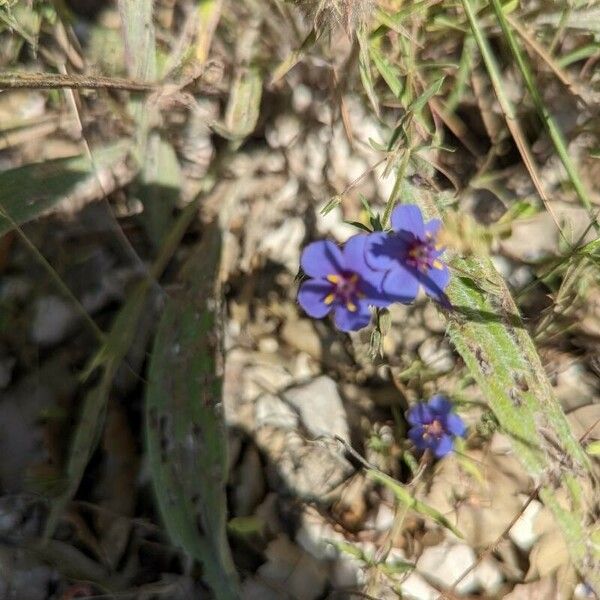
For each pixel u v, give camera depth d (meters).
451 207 0.34
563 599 0.32
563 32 0.36
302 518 0.32
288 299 0.35
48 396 0.32
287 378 0.34
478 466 0.33
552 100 0.37
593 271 0.34
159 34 0.35
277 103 0.35
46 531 0.31
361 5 0.33
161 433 0.31
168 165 0.35
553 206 0.36
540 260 0.35
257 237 0.35
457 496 0.33
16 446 0.32
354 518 0.33
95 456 0.32
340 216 0.35
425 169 0.34
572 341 0.35
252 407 0.33
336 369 0.35
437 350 0.35
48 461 0.32
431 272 0.31
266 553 0.32
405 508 0.32
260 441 0.33
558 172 0.36
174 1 0.35
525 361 0.32
